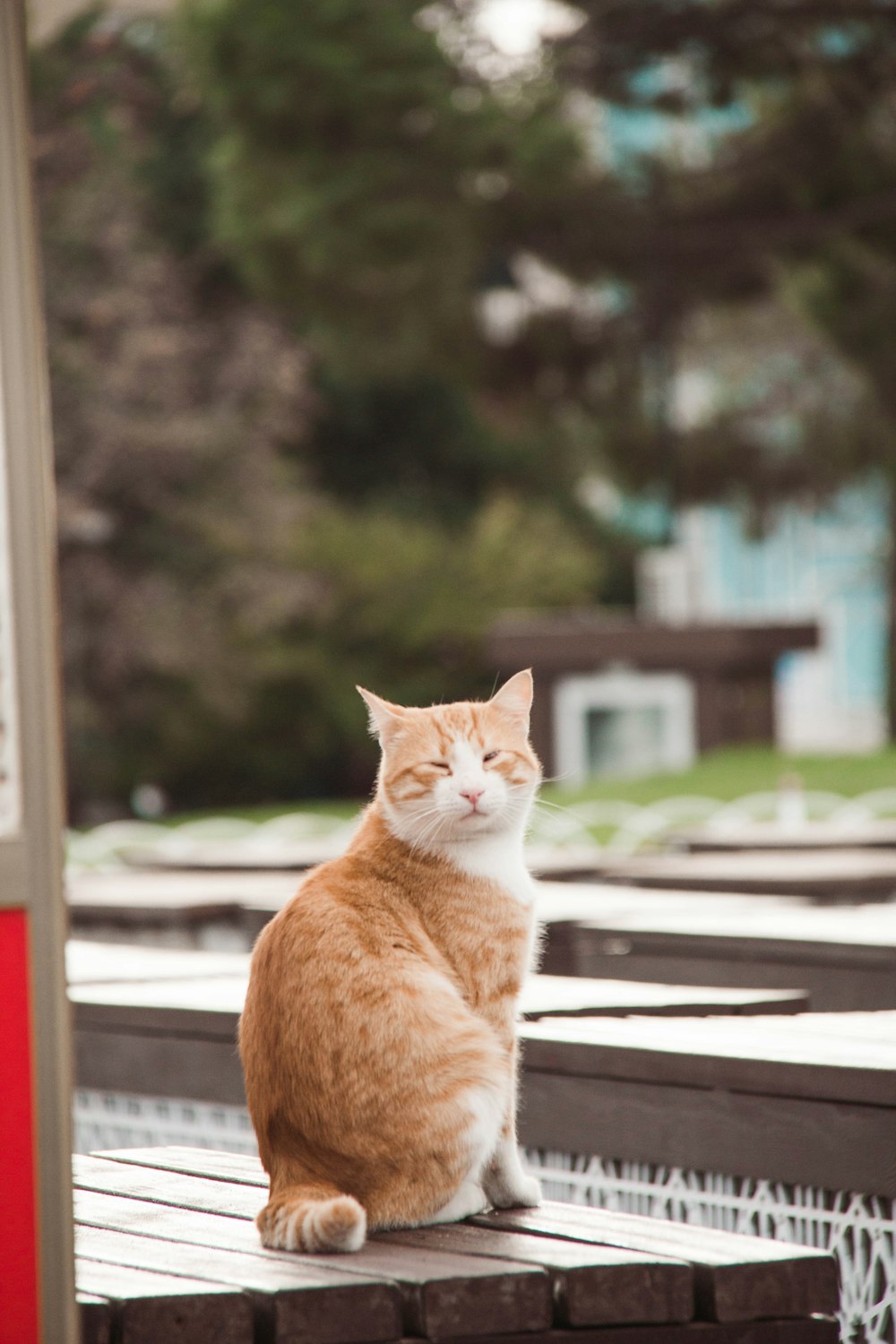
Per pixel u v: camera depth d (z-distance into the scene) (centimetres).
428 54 1443
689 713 1595
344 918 296
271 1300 244
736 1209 365
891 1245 334
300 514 2212
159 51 1986
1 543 234
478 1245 273
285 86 1413
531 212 1611
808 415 1991
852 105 1536
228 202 1577
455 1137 285
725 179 1705
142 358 2044
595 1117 371
